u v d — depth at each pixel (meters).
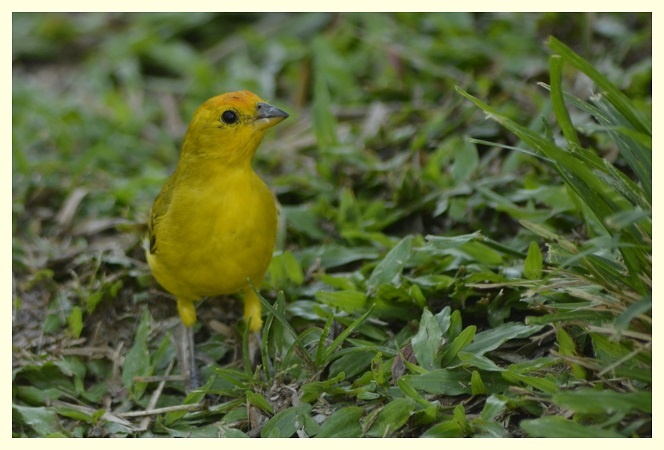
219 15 18.88
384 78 15.41
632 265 7.76
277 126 15.12
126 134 16.00
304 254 11.47
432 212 11.77
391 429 8.32
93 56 18.69
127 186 13.76
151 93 17.59
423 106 14.09
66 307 11.43
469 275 9.87
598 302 7.91
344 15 17.62
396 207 11.98
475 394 8.52
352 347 9.53
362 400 8.86
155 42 18.28
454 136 12.90
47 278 11.86
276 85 16.67
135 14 19.81
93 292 11.43
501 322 9.42
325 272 11.39
